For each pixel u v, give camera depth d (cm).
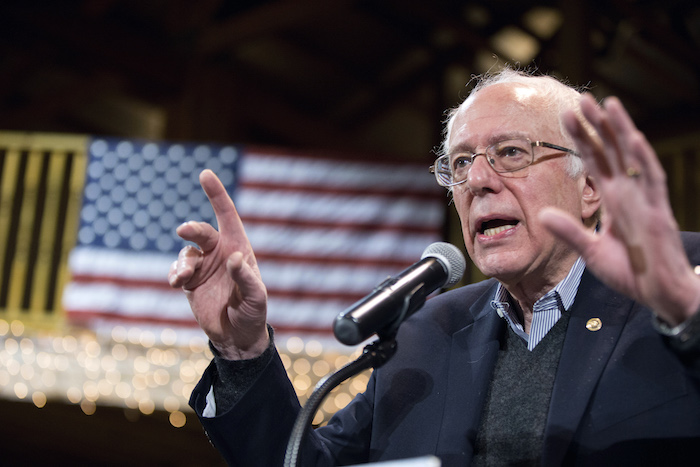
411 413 169
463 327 183
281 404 158
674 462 136
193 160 593
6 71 958
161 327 561
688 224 650
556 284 169
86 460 705
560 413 147
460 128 176
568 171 168
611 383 147
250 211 580
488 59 977
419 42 995
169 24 945
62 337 581
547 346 166
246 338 155
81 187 651
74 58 935
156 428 653
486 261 165
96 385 569
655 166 111
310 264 569
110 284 566
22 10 866
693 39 852
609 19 838
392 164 590
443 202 584
